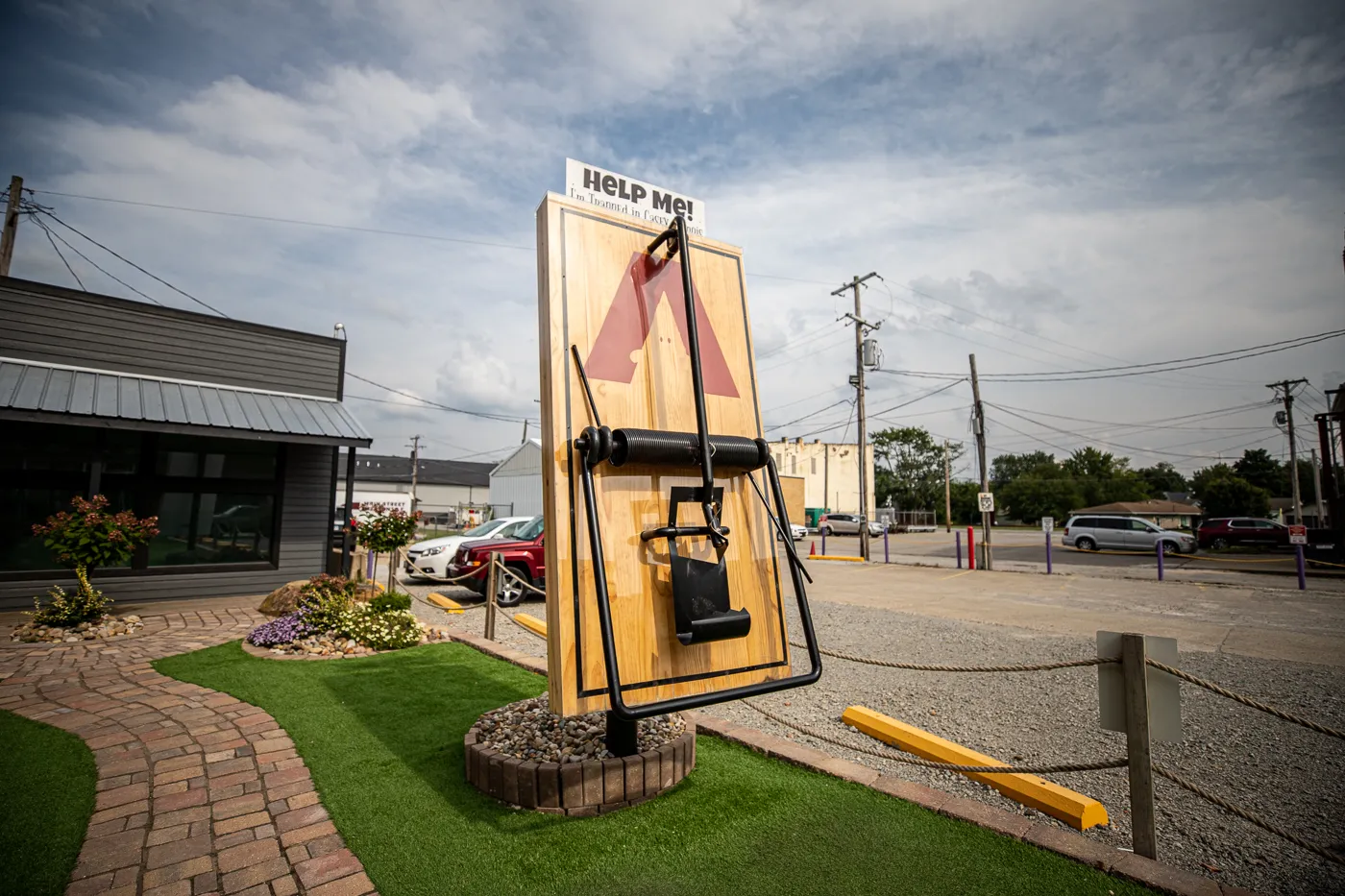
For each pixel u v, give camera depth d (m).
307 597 7.40
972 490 71.00
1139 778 2.59
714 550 2.83
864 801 2.98
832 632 8.38
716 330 3.24
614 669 2.19
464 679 5.08
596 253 2.90
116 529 7.05
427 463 69.62
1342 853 2.88
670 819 2.79
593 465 2.47
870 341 22.48
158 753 3.51
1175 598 12.17
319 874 2.37
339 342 11.16
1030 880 2.37
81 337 8.89
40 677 5.07
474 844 2.57
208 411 8.94
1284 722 4.78
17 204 16.02
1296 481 31.33
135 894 2.24
